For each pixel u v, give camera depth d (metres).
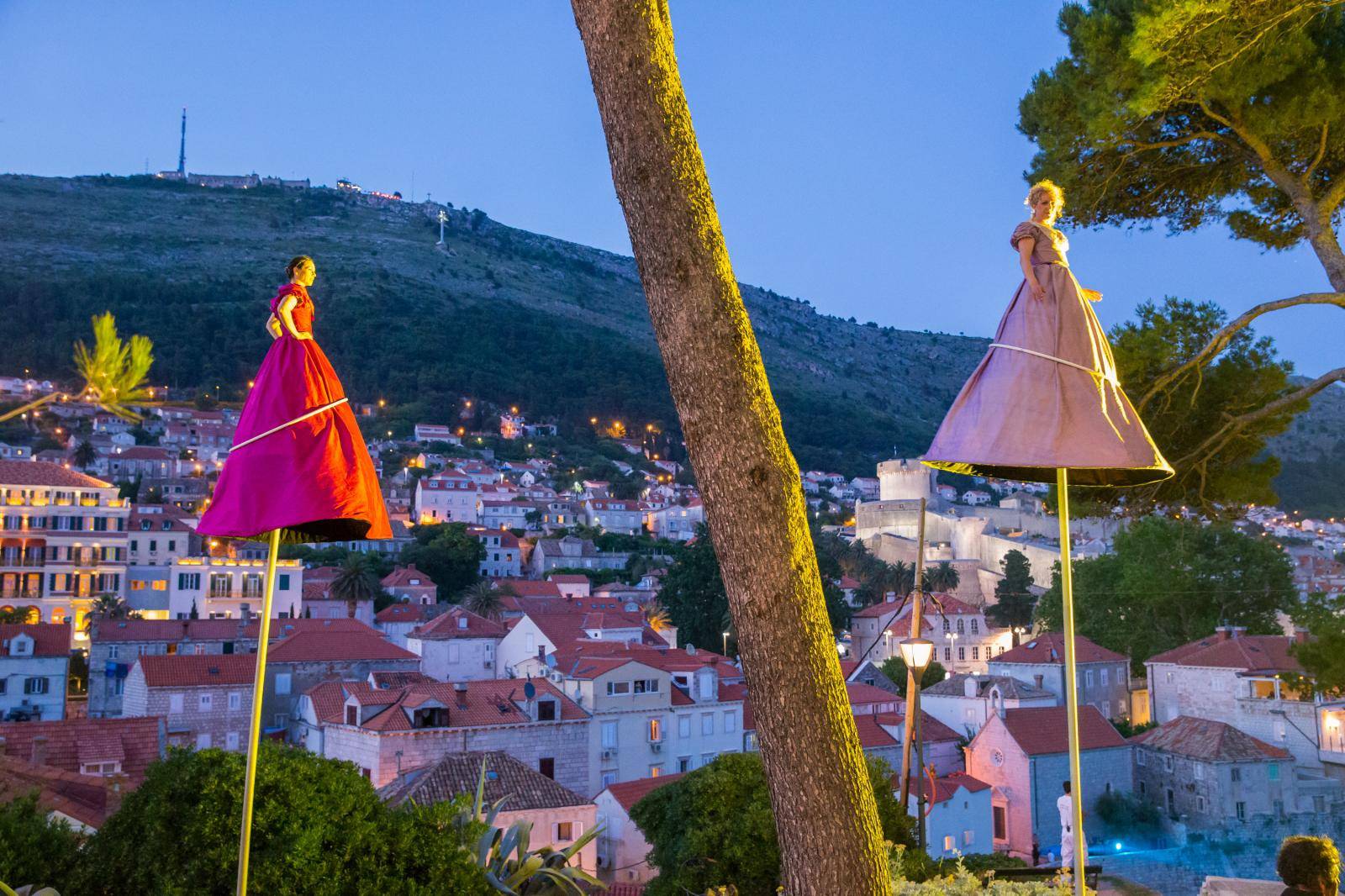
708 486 5.38
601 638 79.00
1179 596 80.62
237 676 60.28
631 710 53.12
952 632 113.25
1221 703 62.03
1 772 16.00
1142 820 50.72
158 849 8.66
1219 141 13.95
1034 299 5.44
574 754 50.31
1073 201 14.46
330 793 9.15
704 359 5.37
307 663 63.28
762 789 17.02
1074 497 14.20
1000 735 52.09
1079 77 13.56
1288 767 50.03
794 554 5.33
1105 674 74.00
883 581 138.25
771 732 5.25
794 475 5.48
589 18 5.60
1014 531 170.50
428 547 135.25
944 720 65.94
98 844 8.84
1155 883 43.38
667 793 19.80
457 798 9.98
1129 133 13.57
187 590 100.56
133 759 33.97
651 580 140.75
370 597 111.31
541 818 37.12
